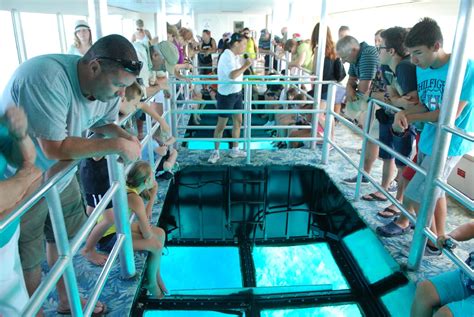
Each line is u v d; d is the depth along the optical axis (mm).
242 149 4328
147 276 2338
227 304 2559
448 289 1631
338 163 3910
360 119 4789
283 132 5113
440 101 2010
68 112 1315
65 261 1283
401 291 2205
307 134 4512
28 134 1111
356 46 3105
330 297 2693
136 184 2195
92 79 1281
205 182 3863
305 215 4004
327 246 3600
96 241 2143
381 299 2436
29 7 4371
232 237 4016
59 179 1166
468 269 1572
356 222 2947
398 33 2490
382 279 2441
